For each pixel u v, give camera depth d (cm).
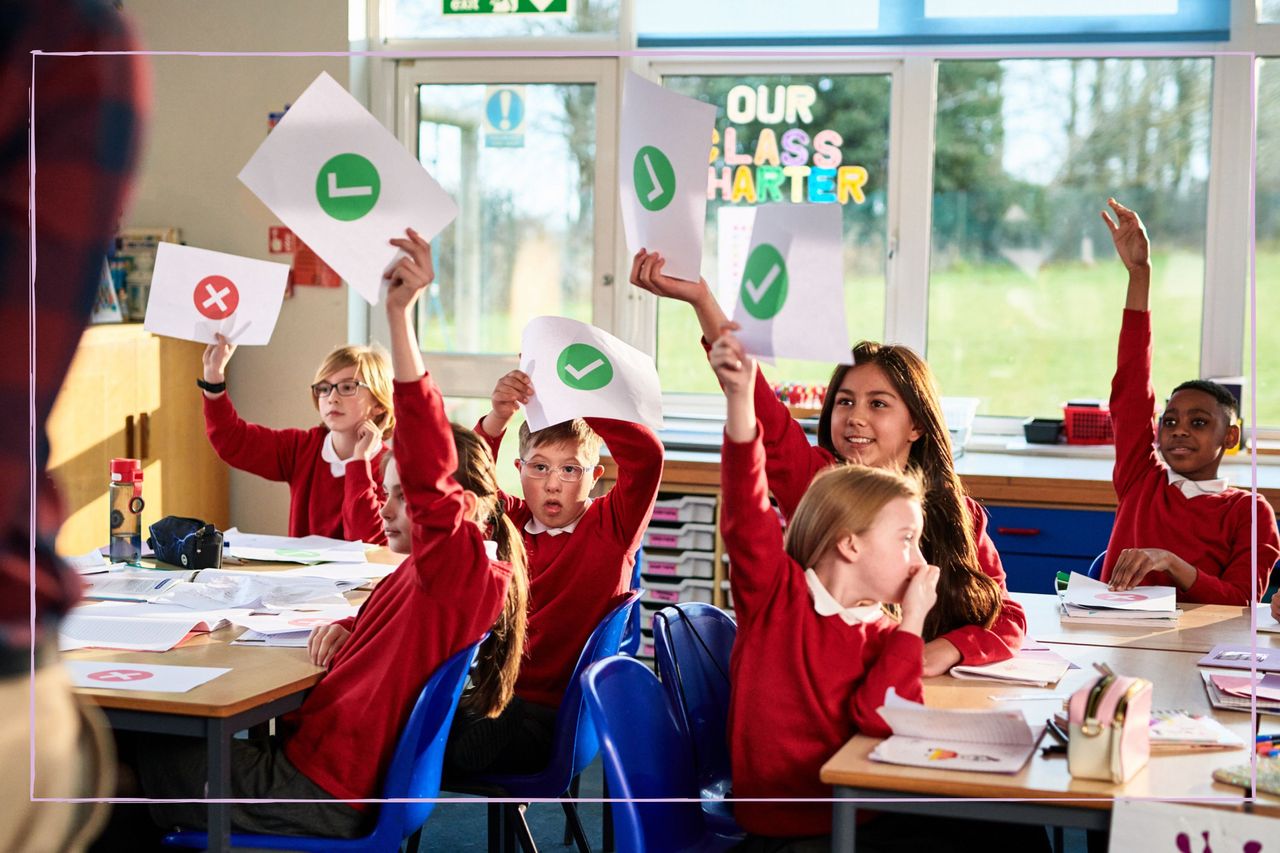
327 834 175
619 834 148
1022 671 181
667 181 165
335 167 155
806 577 163
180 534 253
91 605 213
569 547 239
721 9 415
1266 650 198
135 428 388
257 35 421
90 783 54
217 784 162
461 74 427
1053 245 405
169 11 425
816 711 157
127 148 43
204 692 166
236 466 316
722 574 364
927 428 207
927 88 404
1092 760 133
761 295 151
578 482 241
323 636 188
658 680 173
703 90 417
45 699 51
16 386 43
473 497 191
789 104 413
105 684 168
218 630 204
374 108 433
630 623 251
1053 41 397
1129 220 266
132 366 387
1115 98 396
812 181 414
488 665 203
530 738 218
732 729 162
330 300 424
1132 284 268
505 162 429
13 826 50
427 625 180
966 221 409
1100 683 136
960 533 199
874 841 158
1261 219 390
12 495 45
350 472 301
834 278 146
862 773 133
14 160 41
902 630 158
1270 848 123
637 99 163
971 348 413
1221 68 387
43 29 41
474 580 182
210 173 427
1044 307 407
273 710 172
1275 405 393
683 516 365
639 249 168
